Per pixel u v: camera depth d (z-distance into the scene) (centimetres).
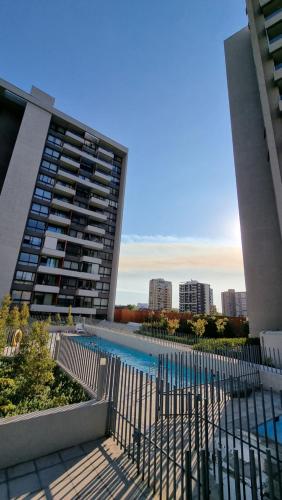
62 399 532
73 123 3747
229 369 870
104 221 3934
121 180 4262
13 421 398
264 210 1770
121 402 484
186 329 2202
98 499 321
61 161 3562
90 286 3588
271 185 1786
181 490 312
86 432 461
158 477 369
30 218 3167
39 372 594
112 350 1875
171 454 443
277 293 1608
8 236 2852
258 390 850
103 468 385
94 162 3922
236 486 245
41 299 3084
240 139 2008
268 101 1714
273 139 1627
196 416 359
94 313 3422
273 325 1579
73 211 3562
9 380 616
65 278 3347
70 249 3488
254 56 1866
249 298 1695
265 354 1144
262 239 1730
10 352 1025
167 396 409
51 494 327
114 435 473
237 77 2167
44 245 3197
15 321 1653
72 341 751
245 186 1891
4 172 3228
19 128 3366
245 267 1753
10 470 372
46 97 3519
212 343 1348
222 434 539
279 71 1733
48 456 411
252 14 1959
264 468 420
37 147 3275
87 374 616
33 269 3069
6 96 3259
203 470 267
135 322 3278
